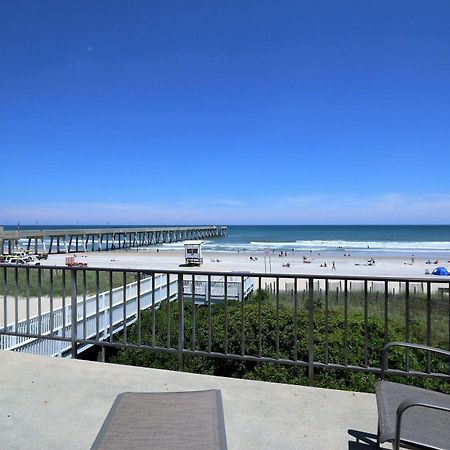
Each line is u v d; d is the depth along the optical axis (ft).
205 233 327.88
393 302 51.37
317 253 172.14
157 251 196.54
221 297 44.52
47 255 163.53
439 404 5.57
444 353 7.84
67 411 8.90
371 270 115.03
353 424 8.48
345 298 11.14
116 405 8.40
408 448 5.52
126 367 11.60
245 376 20.49
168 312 12.60
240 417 8.75
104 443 6.82
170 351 12.59
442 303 47.32
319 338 21.58
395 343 8.32
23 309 36.29
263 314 24.50
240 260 143.23
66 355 28.48
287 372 20.08
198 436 7.02
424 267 122.21
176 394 8.98
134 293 40.75
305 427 8.34
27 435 7.91
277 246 215.10
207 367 22.39
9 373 11.07
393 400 6.92
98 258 155.94
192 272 12.21
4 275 14.34
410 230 403.13
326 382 18.15
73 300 13.44
